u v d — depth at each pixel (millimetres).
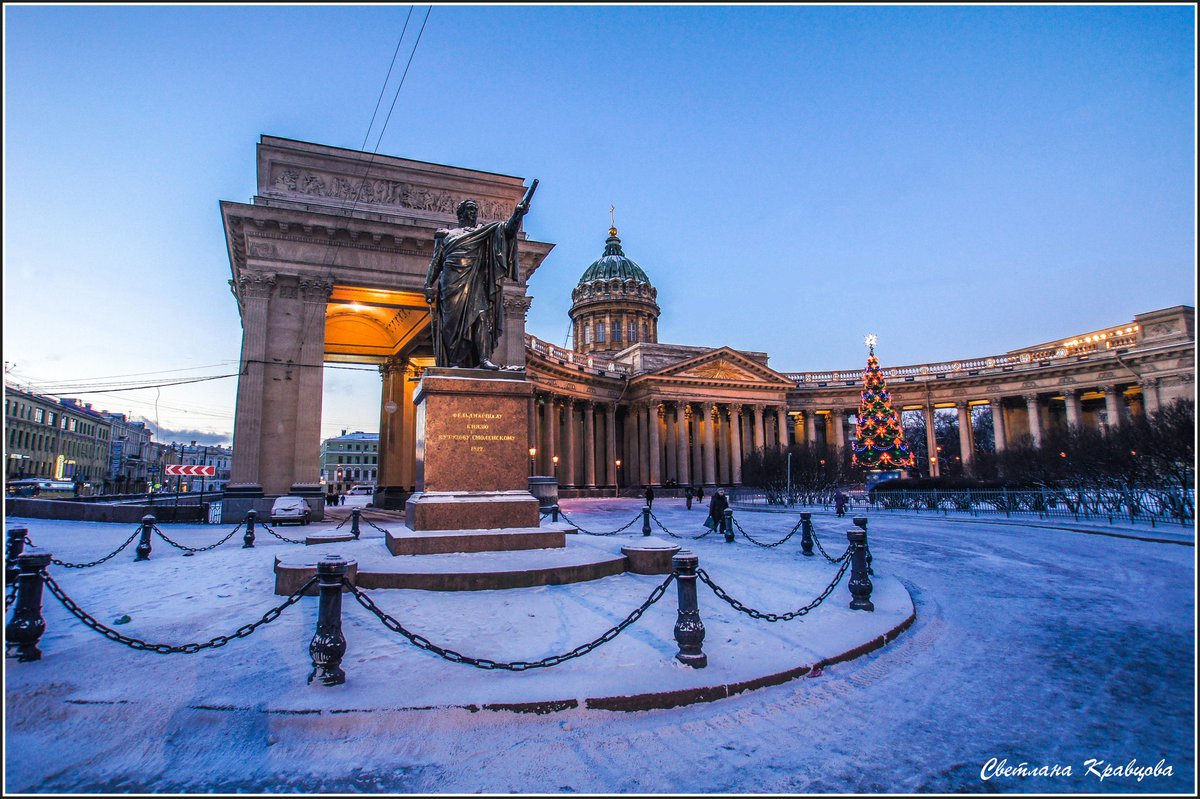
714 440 79688
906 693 5766
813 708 5402
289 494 28156
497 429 11547
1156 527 22641
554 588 8992
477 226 13000
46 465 84312
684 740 4809
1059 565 14008
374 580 8883
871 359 48156
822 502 44844
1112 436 30734
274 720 4906
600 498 65500
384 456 41375
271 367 29047
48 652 6449
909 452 47031
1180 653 6992
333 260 30547
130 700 5199
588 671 5836
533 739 4793
